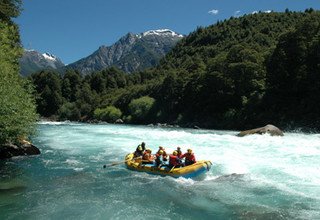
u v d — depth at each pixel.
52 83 118.44
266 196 13.58
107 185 15.77
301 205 12.45
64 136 38.12
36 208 12.53
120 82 130.88
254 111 57.84
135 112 83.94
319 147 24.72
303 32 58.41
